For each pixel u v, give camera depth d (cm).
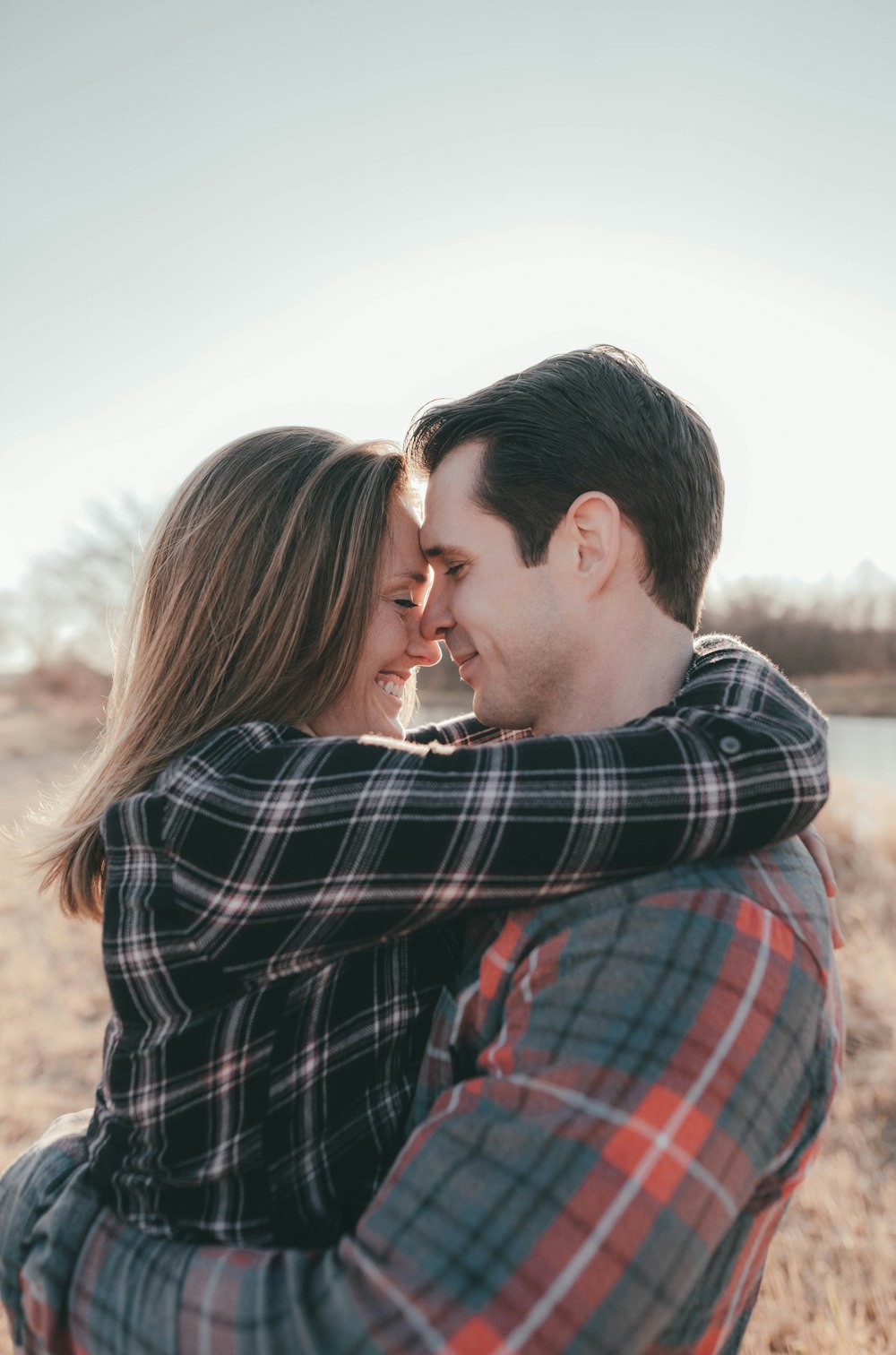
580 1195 71
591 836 86
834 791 648
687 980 80
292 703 126
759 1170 77
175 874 95
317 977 99
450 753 97
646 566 120
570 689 121
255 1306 77
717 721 96
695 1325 77
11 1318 99
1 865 657
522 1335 68
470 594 122
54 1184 103
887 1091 312
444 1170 77
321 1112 97
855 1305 222
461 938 110
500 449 120
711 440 129
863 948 425
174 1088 94
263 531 125
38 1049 394
